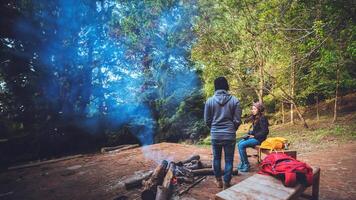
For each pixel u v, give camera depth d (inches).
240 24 386.9
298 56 359.3
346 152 261.4
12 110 465.1
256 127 213.6
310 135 369.1
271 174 132.3
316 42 287.1
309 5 281.4
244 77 449.1
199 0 460.8
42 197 188.4
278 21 313.6
